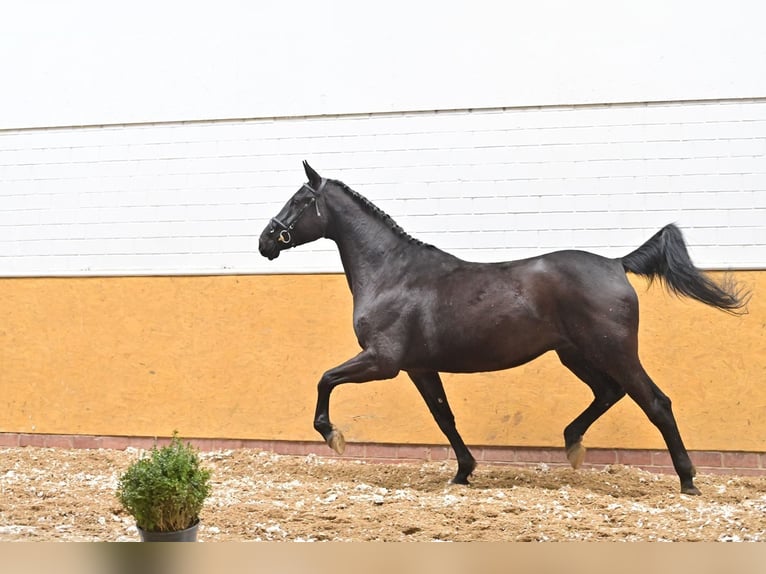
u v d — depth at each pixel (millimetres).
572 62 7828
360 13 8188
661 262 6199
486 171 7875
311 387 7953
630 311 6047
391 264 6574
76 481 6895
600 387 6598
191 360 8172
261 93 8305
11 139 8648
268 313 8078
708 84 7621
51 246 8516
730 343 7379
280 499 6047
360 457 7777
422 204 7941
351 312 7949
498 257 7797
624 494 6426
